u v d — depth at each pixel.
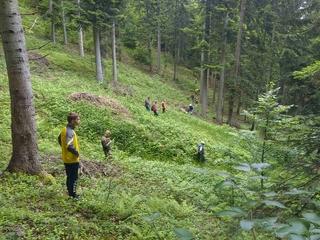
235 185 2.58
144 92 47.12
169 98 51.31
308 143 5.27
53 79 34.12
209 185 13.73
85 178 10.78
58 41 54.97
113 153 19.27
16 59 8.80
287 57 35.19
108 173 12.64
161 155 22.66
